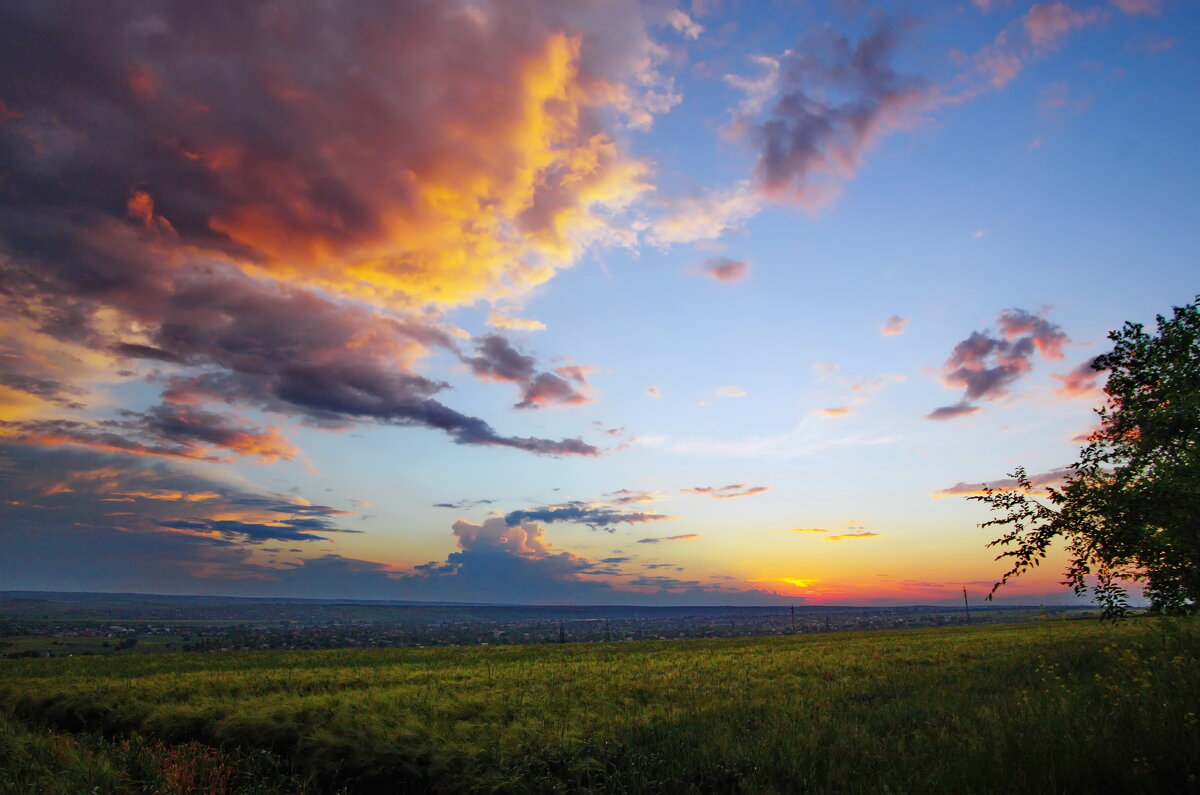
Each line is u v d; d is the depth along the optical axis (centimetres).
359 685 2605
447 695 2022
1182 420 927
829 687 1955
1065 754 871
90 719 1889
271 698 1903
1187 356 970
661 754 1176
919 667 2442
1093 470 991
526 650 5694
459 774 1132
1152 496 898
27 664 4181
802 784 977
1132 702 1034
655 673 2780
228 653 5678
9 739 1429
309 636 11331
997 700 1366
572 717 1533
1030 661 2158
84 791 1161
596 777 1103
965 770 883
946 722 1212
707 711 1562
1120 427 1000
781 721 1369
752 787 986
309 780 1193
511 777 1082
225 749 1440
